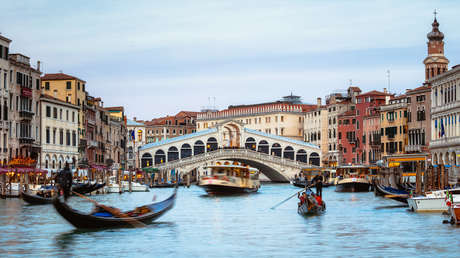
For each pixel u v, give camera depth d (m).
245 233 38.66
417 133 111.75
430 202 49.06
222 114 184.00
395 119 118.75
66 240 35.34
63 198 36.91
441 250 31.66
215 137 145.50
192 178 153.38
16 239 35.69
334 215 49.53
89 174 100.38
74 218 37.44
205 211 54.66
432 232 37.72
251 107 176.75
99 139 118.81
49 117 92.81
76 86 104.44
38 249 32.56
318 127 157.12
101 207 39.75
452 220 41.22
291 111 167.88
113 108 144.50
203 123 188.12
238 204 64.19
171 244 34.22
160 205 42.28
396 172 75.12
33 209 53.59
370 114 133.88
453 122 86.12
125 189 94.56
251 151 135.62
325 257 30.36
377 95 136.12
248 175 86.56
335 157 147.75
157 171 122.94
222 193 81.56
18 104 83.06
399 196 56.31
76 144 102.88
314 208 50.59
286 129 167.12
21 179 66.62
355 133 140.12
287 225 42.84
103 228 39.28
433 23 117.50
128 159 155.38
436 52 116.88
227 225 42.88
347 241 35.09
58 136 95.75
